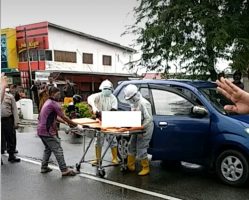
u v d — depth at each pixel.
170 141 4.23
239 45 6.01
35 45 21.31
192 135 4.05
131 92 4.18
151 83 4.62
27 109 11.59
